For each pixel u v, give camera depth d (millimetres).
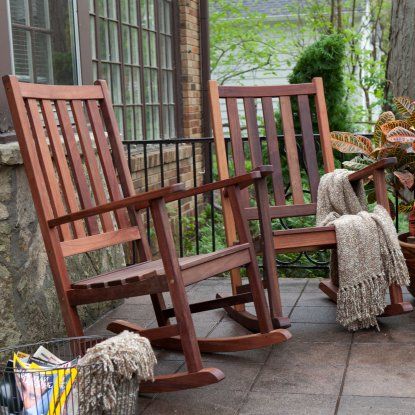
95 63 4770
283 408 2107
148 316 3201
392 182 3268
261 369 2441
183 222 5777
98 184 2705
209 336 2842
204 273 2271
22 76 3227
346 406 2094
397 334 2746
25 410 1900
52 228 2363
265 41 11961
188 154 6293
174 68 6324
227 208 2996
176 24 6324
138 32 5516
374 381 2277
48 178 2438
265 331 2512
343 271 2752
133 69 5426
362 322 2787
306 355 2559
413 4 5156
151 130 5777
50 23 3471
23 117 2387
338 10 10727
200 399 2211
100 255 3305
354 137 3238
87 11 3797
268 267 2623
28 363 2057
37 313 2746
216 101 3062
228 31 11336
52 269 2357
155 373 2469
